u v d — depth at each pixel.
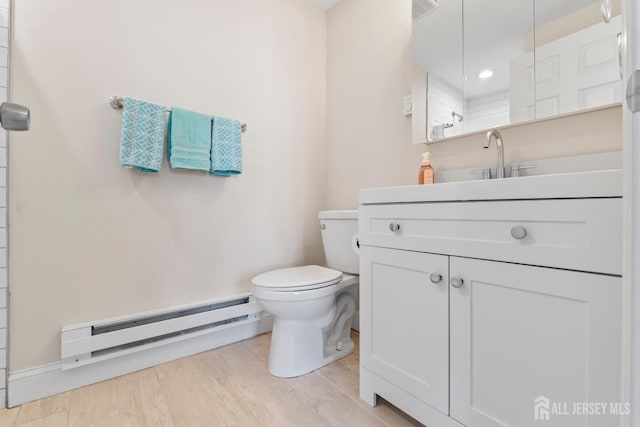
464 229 0.84
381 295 1.09
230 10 1.71
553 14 1.10
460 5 1.36
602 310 0.61
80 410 1.10
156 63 1.47
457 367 0.86
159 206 1.48
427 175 1.37
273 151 1.87
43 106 1.21
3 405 1.11
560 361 0.67
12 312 1.15
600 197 0.62
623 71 0.44
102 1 1.34
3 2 1.13
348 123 1.95
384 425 1.02
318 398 1.17
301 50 2.00
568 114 1.05
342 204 1.99
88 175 1.30
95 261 1.32
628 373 0.42
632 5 0.42
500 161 1.15
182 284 1.54
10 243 1.14
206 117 1.55
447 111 1.40
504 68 1.22
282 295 1.26
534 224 0.71
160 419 1.05
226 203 1.69
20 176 1.16
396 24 1.66
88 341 1.23
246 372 1.36
